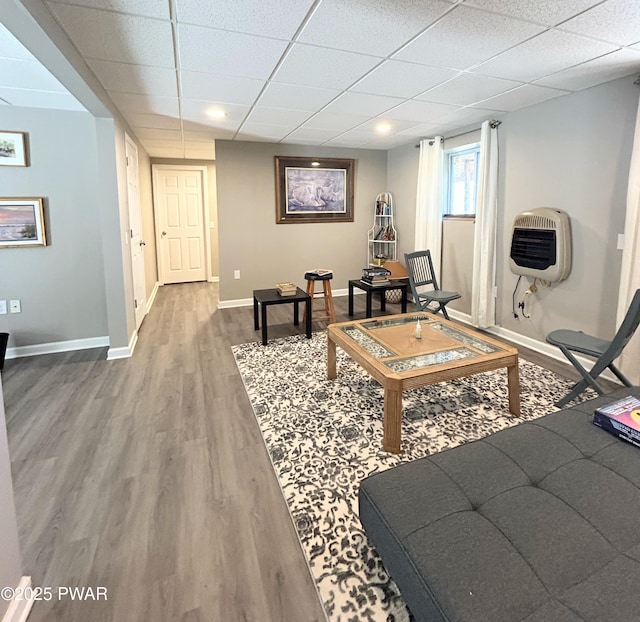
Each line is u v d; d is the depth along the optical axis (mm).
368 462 2041
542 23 1972
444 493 1260
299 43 2182
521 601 918
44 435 2311
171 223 6992
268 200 5406
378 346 2547
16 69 2504
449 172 4809
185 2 1757
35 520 1663
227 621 1257
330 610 1291
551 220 3240
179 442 2238
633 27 2010
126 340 3574
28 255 3564
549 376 3031
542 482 1310
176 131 4410
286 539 1573
